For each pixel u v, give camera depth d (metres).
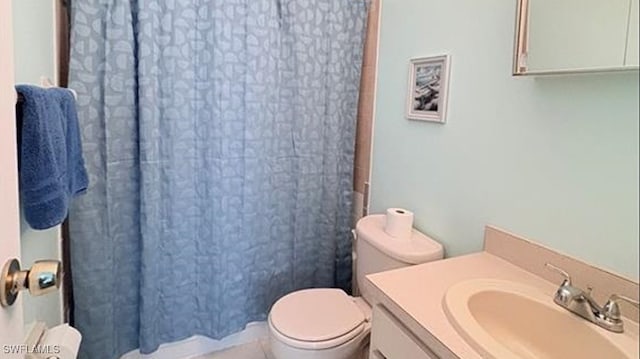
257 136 1.88
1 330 0.55
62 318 1.57
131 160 1.67
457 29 1.49
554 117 1.17
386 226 1.71
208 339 2.00
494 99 1.36
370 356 1.24
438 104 1.59
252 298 2.04
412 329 1.01
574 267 1.14
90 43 1.51
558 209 1.18
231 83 1.79
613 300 0.98
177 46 1.67
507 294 1.14
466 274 1.25
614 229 1.05
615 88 1.02
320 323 1.57
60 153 0.98
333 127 2.07
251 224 1.95
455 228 1.54
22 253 1.00
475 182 1.45
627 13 0.96
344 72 2.05
